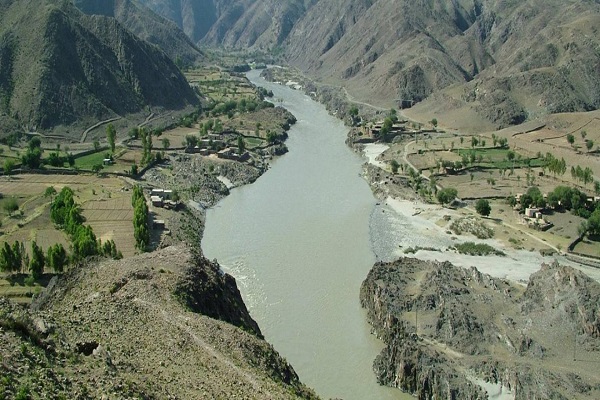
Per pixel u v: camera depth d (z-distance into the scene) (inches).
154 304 3346.5
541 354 3708.2
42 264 4731.8
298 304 4758.9
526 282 4906.5
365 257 5615.2
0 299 2508.6
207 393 2429.9
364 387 3772.1
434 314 4220.0
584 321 3860.7
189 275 3809.1
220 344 3036.4
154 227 5984.3
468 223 6333.7
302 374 3905.0
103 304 3297.2
